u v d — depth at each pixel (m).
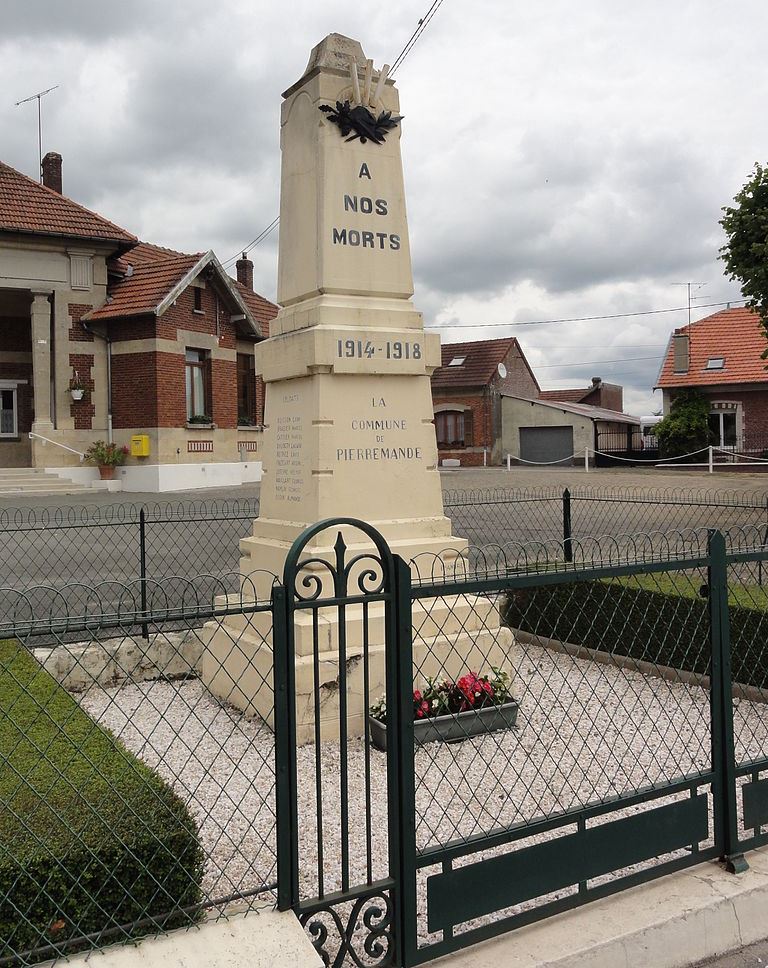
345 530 6.44
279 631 3.16
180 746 5.51
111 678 6.80
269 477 7.21
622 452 38.59
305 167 6.84
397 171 6.91
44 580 10.78
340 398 6.54
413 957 3.27
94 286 23.92
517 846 4.32
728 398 33.12
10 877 2.96
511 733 5.73
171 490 23.70
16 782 3.63
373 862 4.09
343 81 6.67
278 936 3.06
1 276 22.78
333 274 6.60
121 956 2.95
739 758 5.24
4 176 23.94
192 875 3.28
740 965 3.62
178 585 10.24
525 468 36.84
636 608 7.11
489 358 42.34
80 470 23.56
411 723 3.31
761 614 6.32
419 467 6.88
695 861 3.99
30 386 25.78
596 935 3.46
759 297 16.47
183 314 24.27
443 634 6.41
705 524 15.73
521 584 3.70
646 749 5.41
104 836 3.17
